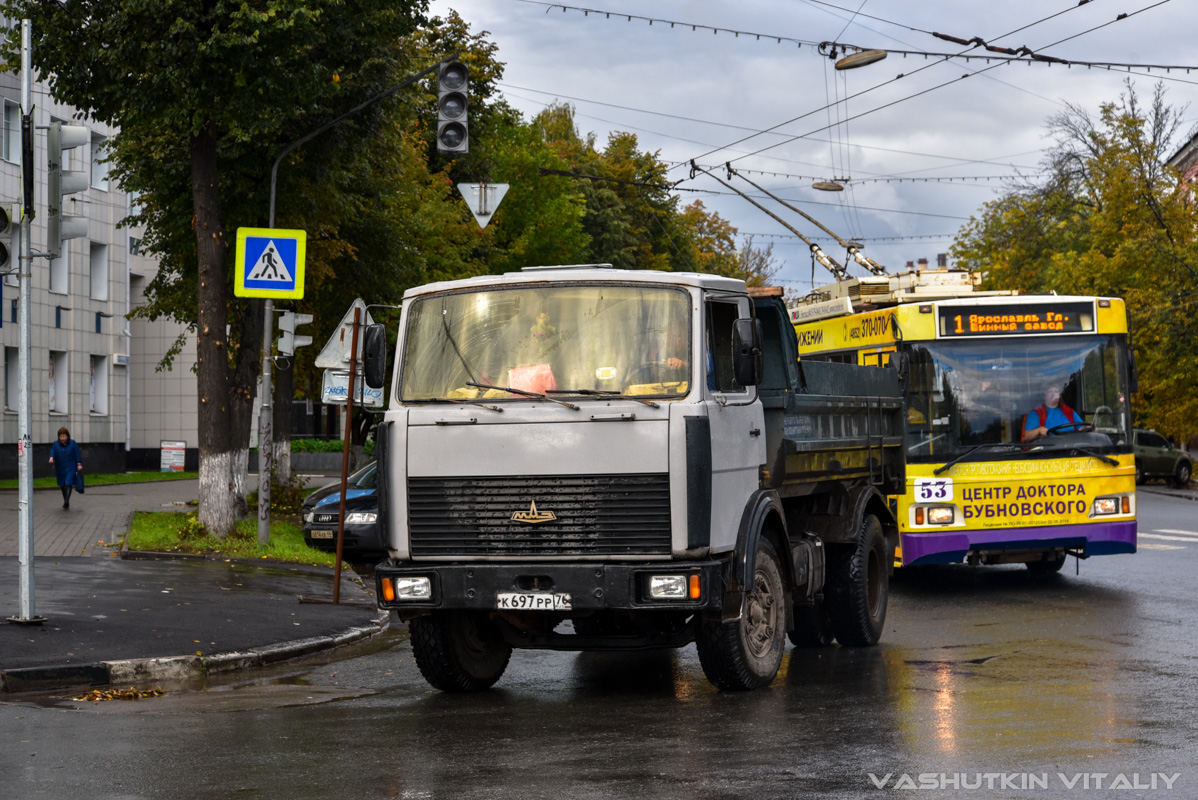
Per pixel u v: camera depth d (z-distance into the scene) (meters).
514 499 9.35
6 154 41.91
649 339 9.41
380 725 8.75
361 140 25.00
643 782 6.82
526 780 6.91
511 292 9.77
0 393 42.44
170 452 53.53
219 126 21.69
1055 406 17.36
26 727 8.64
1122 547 17.33
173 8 19.19
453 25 49.78
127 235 52.19
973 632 13.66
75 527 24.67
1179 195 54.62
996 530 17.22
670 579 9.02
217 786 6.82
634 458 9.17
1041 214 66.38
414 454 9.59
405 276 31.75
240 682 11.05
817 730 8.27
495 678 10.62
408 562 9.72
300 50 19.78
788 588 10.84
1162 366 50.06
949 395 17.41
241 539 21.06
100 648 11.52
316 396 38.75
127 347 51.78
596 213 66.62
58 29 19.95
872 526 13.07
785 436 10.87
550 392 9.41
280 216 24.91
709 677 10.01
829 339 20.30
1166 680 10.21
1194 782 6.71
